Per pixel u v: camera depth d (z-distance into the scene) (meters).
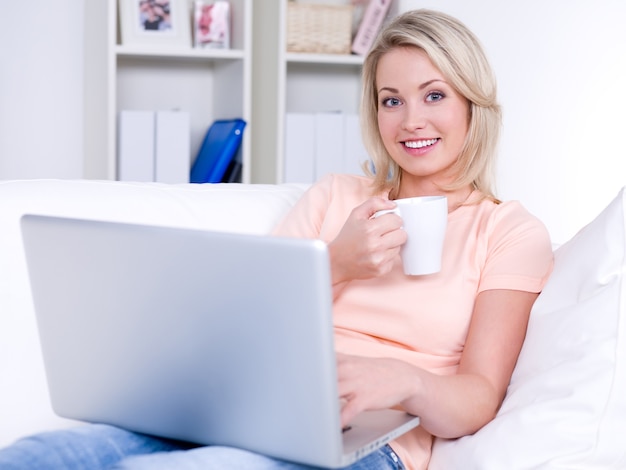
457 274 1.40
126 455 1.13
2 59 3.20
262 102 3.30
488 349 1.30
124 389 1.13
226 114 3.29
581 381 1.16
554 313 1.27
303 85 3.50
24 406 1.33
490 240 1.43
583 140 3.15
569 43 3.11
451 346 1.39
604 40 3.14
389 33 1.49
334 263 1.37
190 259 1.00
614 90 3.17
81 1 3.26
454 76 1.45
